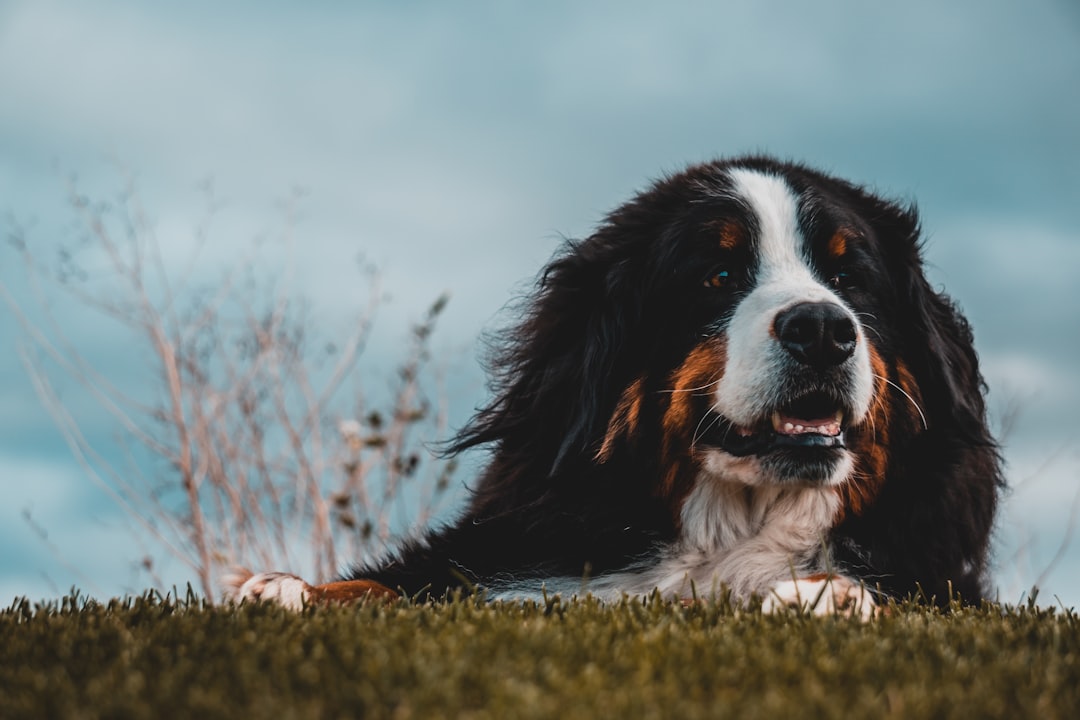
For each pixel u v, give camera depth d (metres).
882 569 4.39
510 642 2.74
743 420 4.08
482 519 4.54
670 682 2.39
